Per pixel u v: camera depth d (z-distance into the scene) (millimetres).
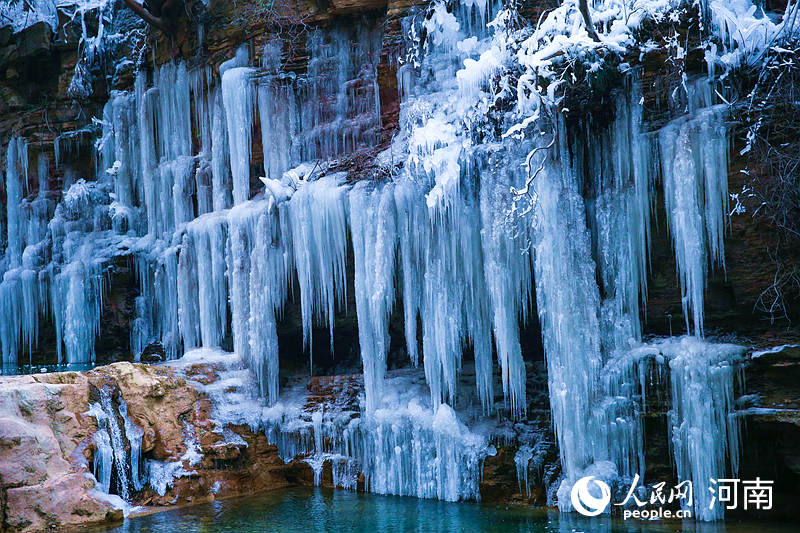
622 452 10391
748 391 9844
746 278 10562
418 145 11922
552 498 10578
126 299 16422
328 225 12781
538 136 11133
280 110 15211
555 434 10961
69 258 17172
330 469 12250
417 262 12000
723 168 10227
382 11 14977
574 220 10938
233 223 13844
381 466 11797
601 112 11070
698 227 10258
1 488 9547
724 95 10555
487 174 11352
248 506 11023
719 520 9648
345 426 12219
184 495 11312
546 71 10570
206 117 16656
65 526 9781
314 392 13234
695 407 9812
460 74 11914
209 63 16469
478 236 11648
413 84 13828
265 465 12453
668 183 10500
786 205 10133
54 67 19109
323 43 15336
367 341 12234
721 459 9766
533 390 11750
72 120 18812
